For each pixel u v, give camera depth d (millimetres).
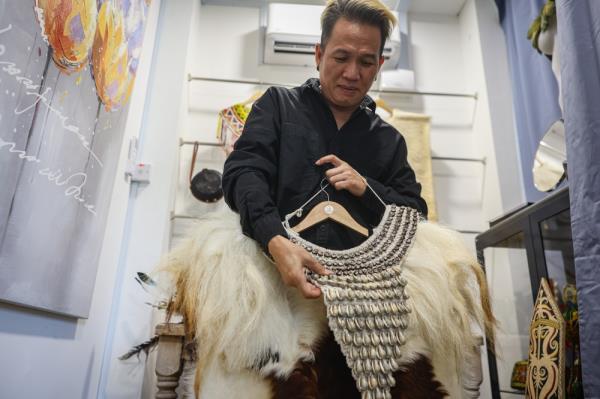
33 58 889
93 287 1357
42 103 946
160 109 2057
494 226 1671
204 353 736
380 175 980
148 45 2059
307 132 924
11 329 931
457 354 799
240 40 2457
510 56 2271
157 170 1944
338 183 853
